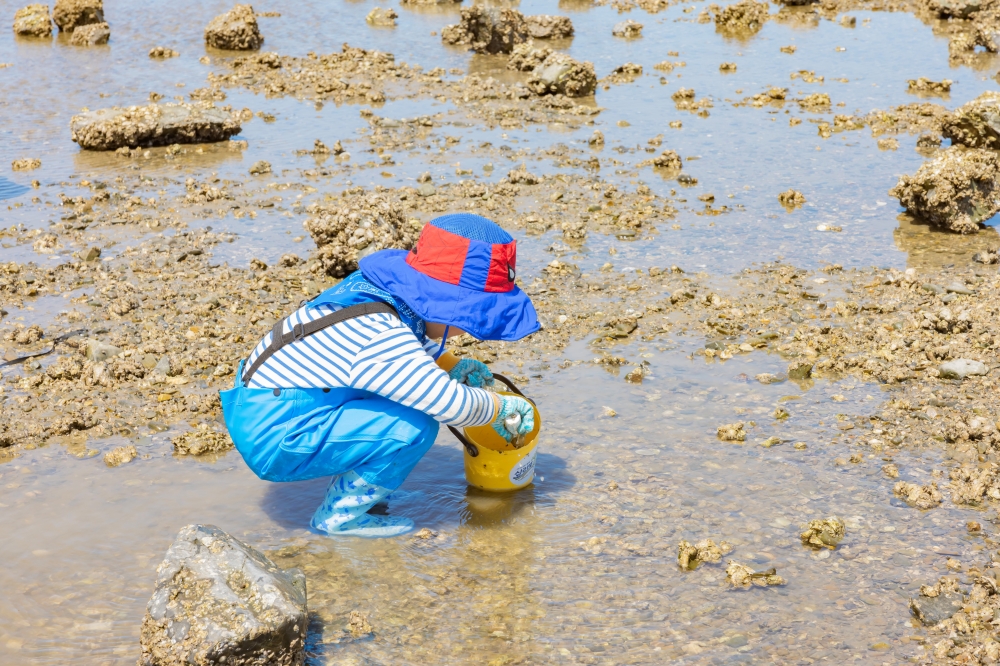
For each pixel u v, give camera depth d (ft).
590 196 30.48
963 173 27.50
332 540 14.75
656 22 62.75
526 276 24.77
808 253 26.05
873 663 12.00
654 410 18.48
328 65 50.14
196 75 49.19
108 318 22.59
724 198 30.32
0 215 29.50
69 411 18.69
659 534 14.78
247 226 28.48
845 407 18.47
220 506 15.66
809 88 44.24
